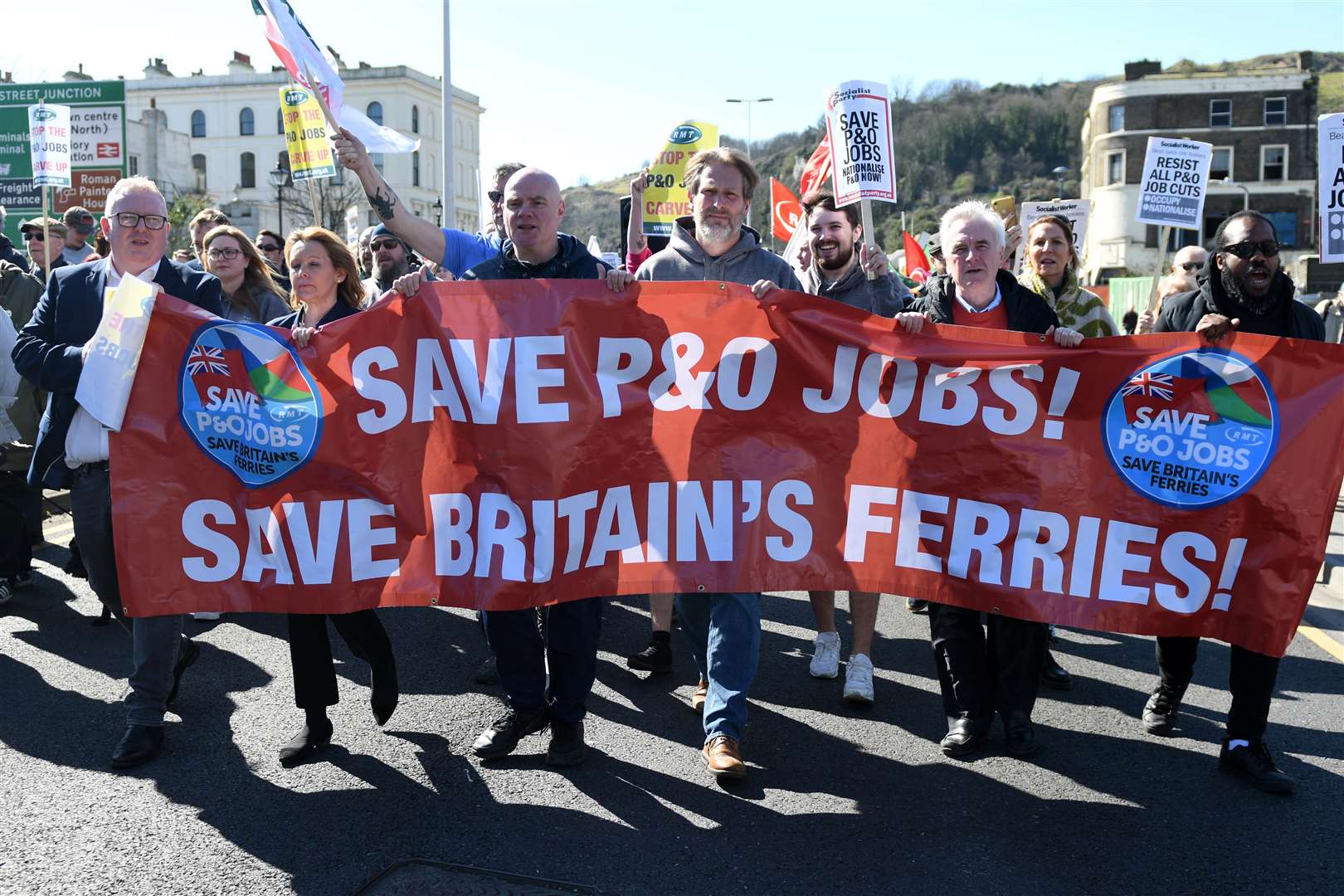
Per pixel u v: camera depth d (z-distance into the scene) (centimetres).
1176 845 359
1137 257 5444
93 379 404
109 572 444
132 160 5272
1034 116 10162
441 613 636
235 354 410
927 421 421
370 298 642
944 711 470
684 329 419
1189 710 490
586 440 415
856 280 513
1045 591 417
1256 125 5334
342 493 413
